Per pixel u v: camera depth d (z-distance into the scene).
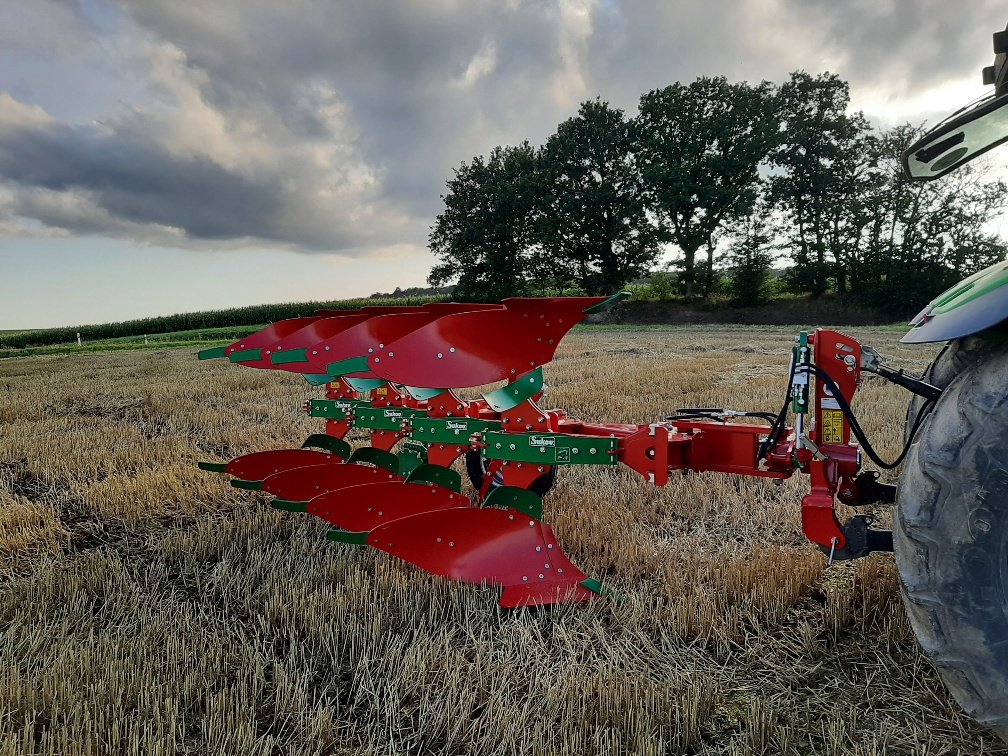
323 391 11.67
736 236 48.78
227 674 2.90
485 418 4.13
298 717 2.57
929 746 2.35
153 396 11.31
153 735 2.43
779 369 12.98
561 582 3.54
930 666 2.79
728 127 46.38
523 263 49.62
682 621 3.20
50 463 6.74
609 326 37.50
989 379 1.95
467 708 2.60
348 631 3.22
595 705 2.62
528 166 48.75
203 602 3.61
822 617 3.22
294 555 4.17
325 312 5.46
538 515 3.66
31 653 3.03
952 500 1.92
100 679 2.78
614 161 46.94
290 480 4.83
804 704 2.63
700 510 4.89
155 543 4.52
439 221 51.00
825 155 46.44
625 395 9.90
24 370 17.00
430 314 4.48
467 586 3.63
